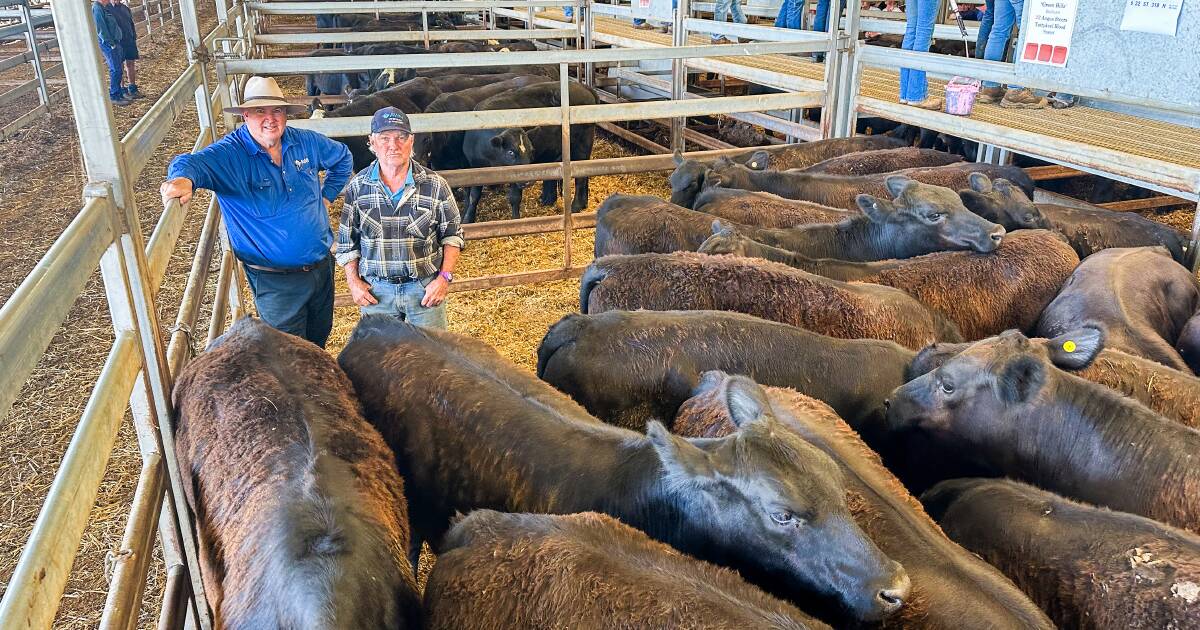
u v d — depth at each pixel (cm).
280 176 439
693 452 260
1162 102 545
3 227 823
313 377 332
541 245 852
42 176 984
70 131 1175
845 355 396
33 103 1296
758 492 249
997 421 361
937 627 244
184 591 307
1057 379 361
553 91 1052
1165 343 457
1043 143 652
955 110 741
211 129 590
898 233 550
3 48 1606
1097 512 295
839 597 245
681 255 489
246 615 229
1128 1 554
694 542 273
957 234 525
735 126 1224
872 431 389
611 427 322
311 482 257
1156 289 518
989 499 315
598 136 1331
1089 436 349
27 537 408
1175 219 882
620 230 598
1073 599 277
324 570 220
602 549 240
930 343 409
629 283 471
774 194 685
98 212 269
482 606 234
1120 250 555
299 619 213
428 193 452
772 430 262
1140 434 341
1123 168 591
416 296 468
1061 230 620
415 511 349
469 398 334
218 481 281
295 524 238
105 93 277
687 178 718
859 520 277
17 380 189
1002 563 296
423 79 1180
